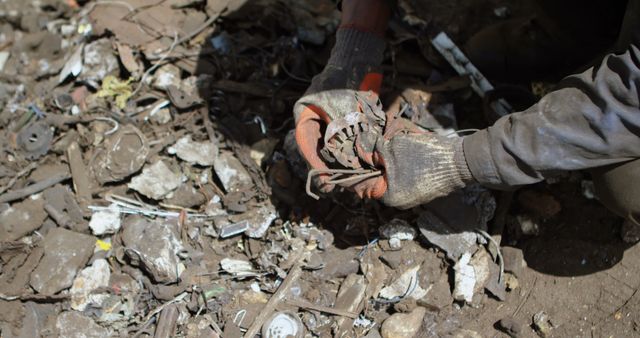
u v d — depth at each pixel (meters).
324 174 1.71
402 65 2.31
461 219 1.93
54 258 1.91
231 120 2.19
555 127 1.47
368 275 1.92
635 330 1.79
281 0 2.45
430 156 1.63
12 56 2.49
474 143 1.59
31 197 2.07
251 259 1.96
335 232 2.01
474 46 2.29
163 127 2.20
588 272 1.91
